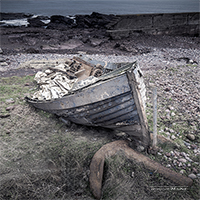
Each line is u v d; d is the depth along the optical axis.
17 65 10.60
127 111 4.04
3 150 4.46
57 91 5.63
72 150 4.36
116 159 4.00
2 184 3.67
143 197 3.42
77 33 18.47
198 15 16.34
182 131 5.02
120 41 15.80
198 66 10.01
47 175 3.86
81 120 4.91
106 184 3.62
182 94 6.91
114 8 48.94
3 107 6.05
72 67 7.19
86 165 4.08
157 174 3.74
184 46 14.53
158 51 13.48
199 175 3.75
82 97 4.31
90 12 40.44
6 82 8.17
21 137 4.89
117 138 4.80
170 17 16.31
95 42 15.09
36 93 6.07
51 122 5.47
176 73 9.00
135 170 3.88
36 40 15.83
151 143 4.52
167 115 5.66
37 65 10.45
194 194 3.40
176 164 4.03
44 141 4.75
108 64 6.95
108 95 3.97
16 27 22.38
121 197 3.43
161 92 7.11
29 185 3.68
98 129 5.17
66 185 3.71
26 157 4.29
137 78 3.73
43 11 44.38
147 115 5.68
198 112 5.80
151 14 15.99
